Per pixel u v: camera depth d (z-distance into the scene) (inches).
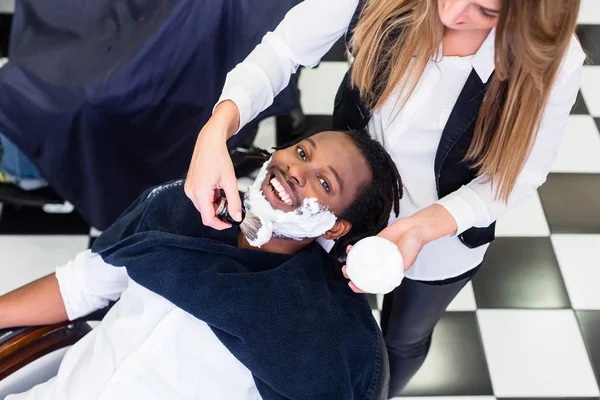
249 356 46.8
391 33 46.7
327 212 48.1
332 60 112.7
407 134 50.0
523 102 43.1
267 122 101.8
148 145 75.4
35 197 88.4
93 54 69.3
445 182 51.2
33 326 52.9
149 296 50.4
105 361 49.9
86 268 55.0
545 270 89.8
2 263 86.2
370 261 40.9
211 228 51.2
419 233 45.9
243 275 48.3
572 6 37.6
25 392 52.4
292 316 47.7
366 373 47.8
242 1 68.6
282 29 51.5
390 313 63.4
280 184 47.5
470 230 53.2
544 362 81.7
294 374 46.8
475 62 44.5
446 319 84.9
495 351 82.4
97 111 68.9
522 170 48.1
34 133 72.0
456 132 47.9
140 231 51.9
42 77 69.1
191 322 49.1
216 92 75.3
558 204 96.4
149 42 66.4
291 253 51.3
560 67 41.1
